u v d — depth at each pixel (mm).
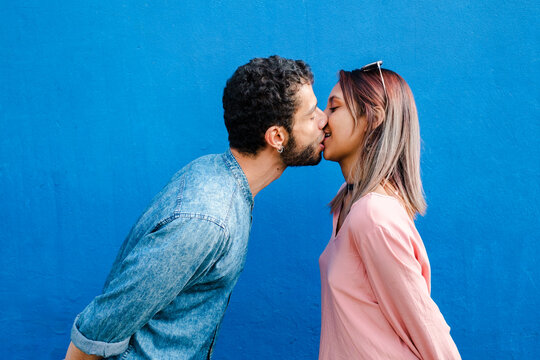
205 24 1769
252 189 1310
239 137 1235
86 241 1878
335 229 1493
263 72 1185
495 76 1791
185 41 1775
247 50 1781
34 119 1815
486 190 1850
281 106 1182
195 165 1267
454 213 1865
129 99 1805
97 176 1845
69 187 1851
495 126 1815
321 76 1794
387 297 1193
